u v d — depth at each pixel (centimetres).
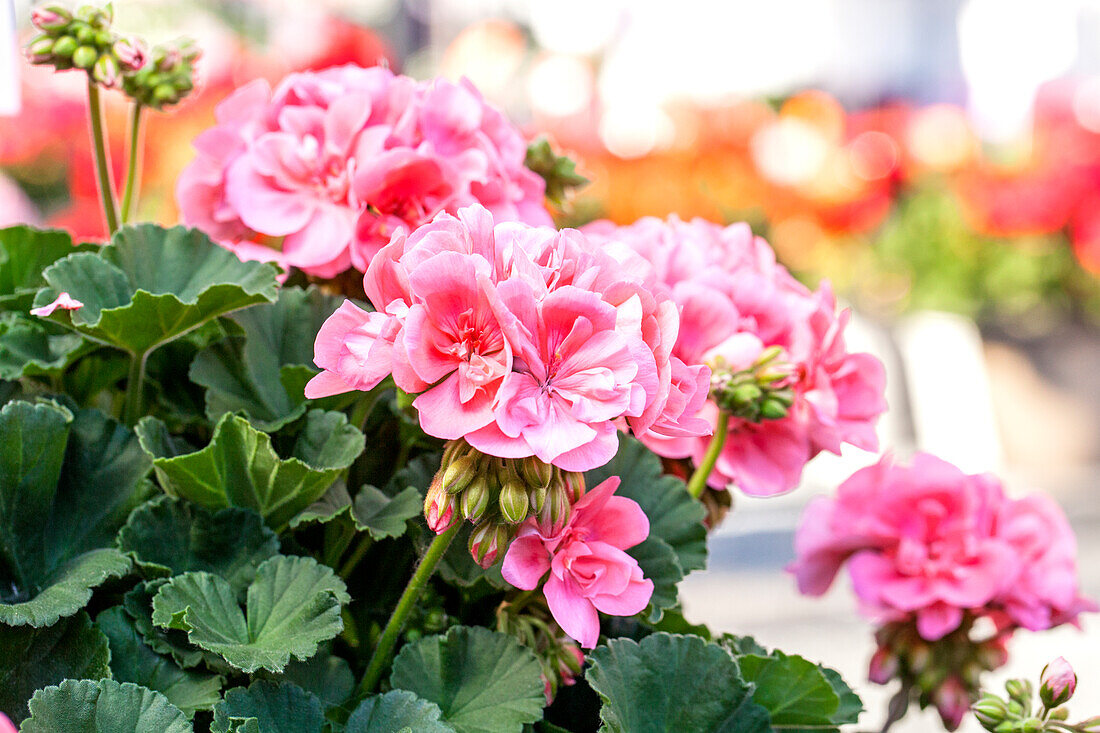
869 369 74
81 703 58
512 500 56
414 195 70
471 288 56
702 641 64
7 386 70
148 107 76
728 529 182
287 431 69
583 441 55
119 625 62
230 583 64
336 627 61
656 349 57
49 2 72
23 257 74
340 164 70
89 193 173
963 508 76
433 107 71
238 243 74
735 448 72
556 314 56
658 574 67
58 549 66
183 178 73
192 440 72
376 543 69
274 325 71
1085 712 102
